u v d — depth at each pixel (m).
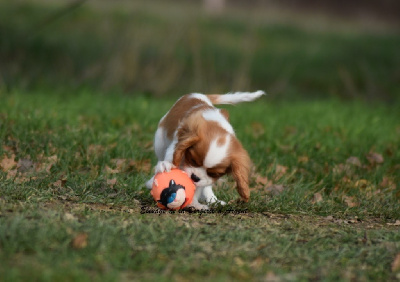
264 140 13.51
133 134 12.83
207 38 31.52
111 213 7.86
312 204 9.42
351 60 33.78
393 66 33.16
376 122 17.14
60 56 25.11
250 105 19.52
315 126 15.62
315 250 7.09
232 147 7.87
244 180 7.85
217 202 8.81
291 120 16.55
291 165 11.45
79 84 20.91
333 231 8.06
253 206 8.91
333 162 11.88
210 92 20.58
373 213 9.49
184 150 7.83
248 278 6.04
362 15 55.62
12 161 9.88
